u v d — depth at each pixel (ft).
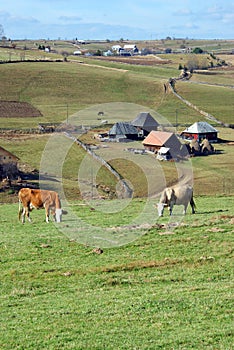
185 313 59.36
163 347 51.60
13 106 407.23
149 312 59.82
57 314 59.98
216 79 575.38
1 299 65.31
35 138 286.66
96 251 81.97
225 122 377.91
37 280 71.31
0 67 526.57
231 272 73.20
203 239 86.99
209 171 219.00
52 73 518.37
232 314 58.75
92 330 55.62
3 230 98.07
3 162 199.11
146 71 601.62
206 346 51.57
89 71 545.44
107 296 65.10
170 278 70.85
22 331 55.88
